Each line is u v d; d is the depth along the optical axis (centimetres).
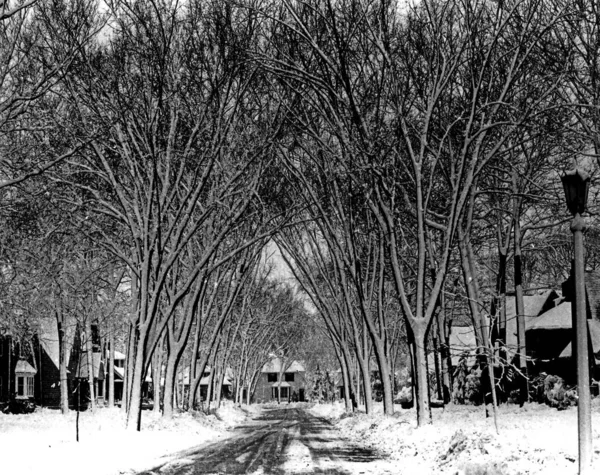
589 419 973
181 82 2694
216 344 5219
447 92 2820
